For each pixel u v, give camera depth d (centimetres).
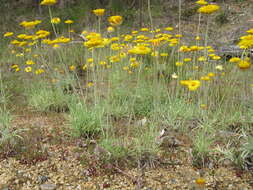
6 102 518
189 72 611
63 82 586
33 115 464
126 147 323
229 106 470
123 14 1332
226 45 902
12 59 830
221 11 1259
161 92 507
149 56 718
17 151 337
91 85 531
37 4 1489
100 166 308
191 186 276
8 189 275
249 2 1319
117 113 442
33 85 577
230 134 378
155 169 305
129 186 278
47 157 326
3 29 1219
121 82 556
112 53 684
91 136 370
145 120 420
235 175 293
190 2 1426
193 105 447
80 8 1384
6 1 1505
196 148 329
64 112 457
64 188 276
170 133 388
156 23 1242
